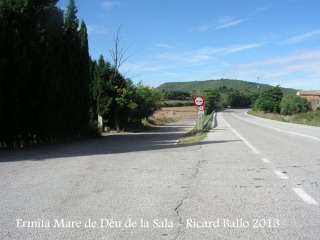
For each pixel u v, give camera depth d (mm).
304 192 7164
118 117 36469
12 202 6609
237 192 7246
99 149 16594
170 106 125062
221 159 12094
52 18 19688
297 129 30438
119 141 22500
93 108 35250
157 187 7773
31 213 5930
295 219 5484
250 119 60281
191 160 11945
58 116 21078
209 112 102000
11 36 16750
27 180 8633
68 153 14672
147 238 4789
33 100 18625
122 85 36250
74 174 9398
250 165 10672
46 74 19094
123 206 6293
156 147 17312
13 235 4953
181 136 27906
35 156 13547
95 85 35062
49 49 18938
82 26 25578
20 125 18469
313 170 9664
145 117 46812
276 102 100000
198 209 6078
